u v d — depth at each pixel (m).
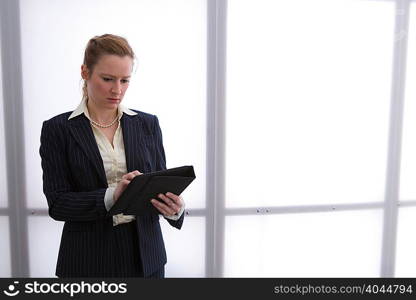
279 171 1.92
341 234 2.04
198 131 1.81
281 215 1.96
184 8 1.73
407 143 2.04
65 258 1.02
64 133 0.99
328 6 1.87
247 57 1.82
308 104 1.91
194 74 1.77
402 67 1.97
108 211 0.93
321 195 1.99
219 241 1.91
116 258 1.03
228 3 1.77
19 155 1.68
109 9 1.68
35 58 1.65
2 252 1.72
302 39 1.86
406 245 2.10
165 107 1.77
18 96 1.65
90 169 0.99
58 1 1.63
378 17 1.92
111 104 0.99
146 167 1.06
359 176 2.01
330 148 1.96
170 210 1.00
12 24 1.61
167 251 1.87
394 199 2.06
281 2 1.82
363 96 1.96
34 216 1.73
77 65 1.68
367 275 2.07
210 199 1.86
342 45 1.91
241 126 1.85
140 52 1.72
